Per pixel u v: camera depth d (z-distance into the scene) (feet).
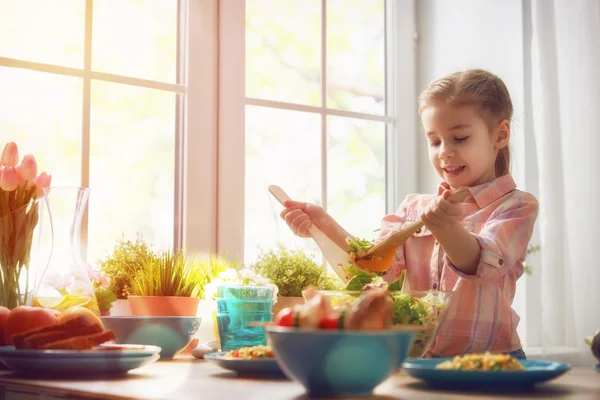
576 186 6.04
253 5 6.47
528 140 6.22
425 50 7.42
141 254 5.17
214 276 5.29
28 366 2.98
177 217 6.01
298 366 2.22
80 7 5.67
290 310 2.42
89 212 5.64
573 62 6.11
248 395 2.31
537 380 2.34
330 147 6.87
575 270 6.00
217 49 6.21
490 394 2.29
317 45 6.85
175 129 6.04
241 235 6.19
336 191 6.89
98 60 5.74
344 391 2.23
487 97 5.05
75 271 3.79
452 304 4.97
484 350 5.00
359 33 7.16
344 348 2.17
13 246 4.04
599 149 5.99
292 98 6.66
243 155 6.25
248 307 3.99
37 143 5.47
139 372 3.20
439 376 2.36
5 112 5.35
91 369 2.97
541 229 6.11
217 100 6.18
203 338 5.18
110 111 5.76
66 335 3.20
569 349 5.92
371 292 2.38
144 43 5.94
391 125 7.29
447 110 4.95
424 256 5.27
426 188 7.35
